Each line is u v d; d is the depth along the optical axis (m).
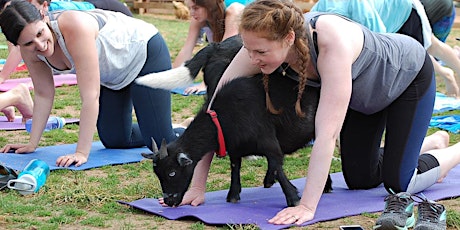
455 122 7.60
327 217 4.25
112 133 6.25
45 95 5.97
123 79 5.91
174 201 4.38
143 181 5.28
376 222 4.07
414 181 4.67
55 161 5.74
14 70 9.48
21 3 5.00
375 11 6.39
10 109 7.38
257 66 4.17
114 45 5.69
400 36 4.47
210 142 4.43
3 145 6.44
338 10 6.38
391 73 4.29
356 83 4.23
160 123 6.02
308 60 3.97
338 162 5.94
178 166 4.34
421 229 3.99
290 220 4.10
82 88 5.49
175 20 19.56
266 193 4.93
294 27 3.85
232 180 4.64
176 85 5.03
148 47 5.89
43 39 5.05
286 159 6.12
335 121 4.02
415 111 4.50
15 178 4.94
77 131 7.11
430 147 5.32
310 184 4.17
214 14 6.53
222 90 4.44
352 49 4.01
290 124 4.36
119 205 4.62
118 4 8.23
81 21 5.30
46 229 4.05
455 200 4.77
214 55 5.00
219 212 4.34
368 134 4.77
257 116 4.33
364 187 5.01
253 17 3.80
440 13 8.94
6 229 4.05
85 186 4.98
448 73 8.89
